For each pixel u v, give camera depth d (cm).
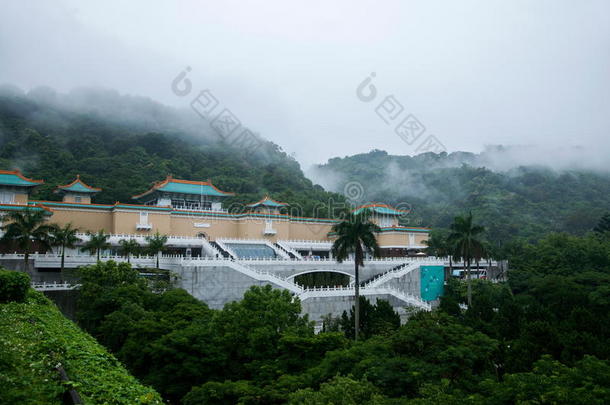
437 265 8981
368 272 8375
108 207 8262
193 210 9125
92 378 1734
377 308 5278
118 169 13950
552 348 3612
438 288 8931
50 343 1942
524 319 4762
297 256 8438
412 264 8519
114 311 4222
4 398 1155
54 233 5659
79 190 8444
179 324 3778
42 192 11369
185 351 3303
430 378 2650
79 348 2141
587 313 4512
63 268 5822
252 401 2636
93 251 5997
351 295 6712
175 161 16012
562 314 5700
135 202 12394
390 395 2566
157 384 3180
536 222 18275
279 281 6581
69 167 13662
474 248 6894
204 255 8038
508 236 15625
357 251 5356
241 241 8606
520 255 10456
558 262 9438
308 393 2247
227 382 2870
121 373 1986
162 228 8538
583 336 3706
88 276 4806
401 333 3158
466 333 3306
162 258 6438
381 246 10794
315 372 2902
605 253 9462
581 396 1980
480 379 2862
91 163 14088
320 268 7725
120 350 3688
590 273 8562
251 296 4138
